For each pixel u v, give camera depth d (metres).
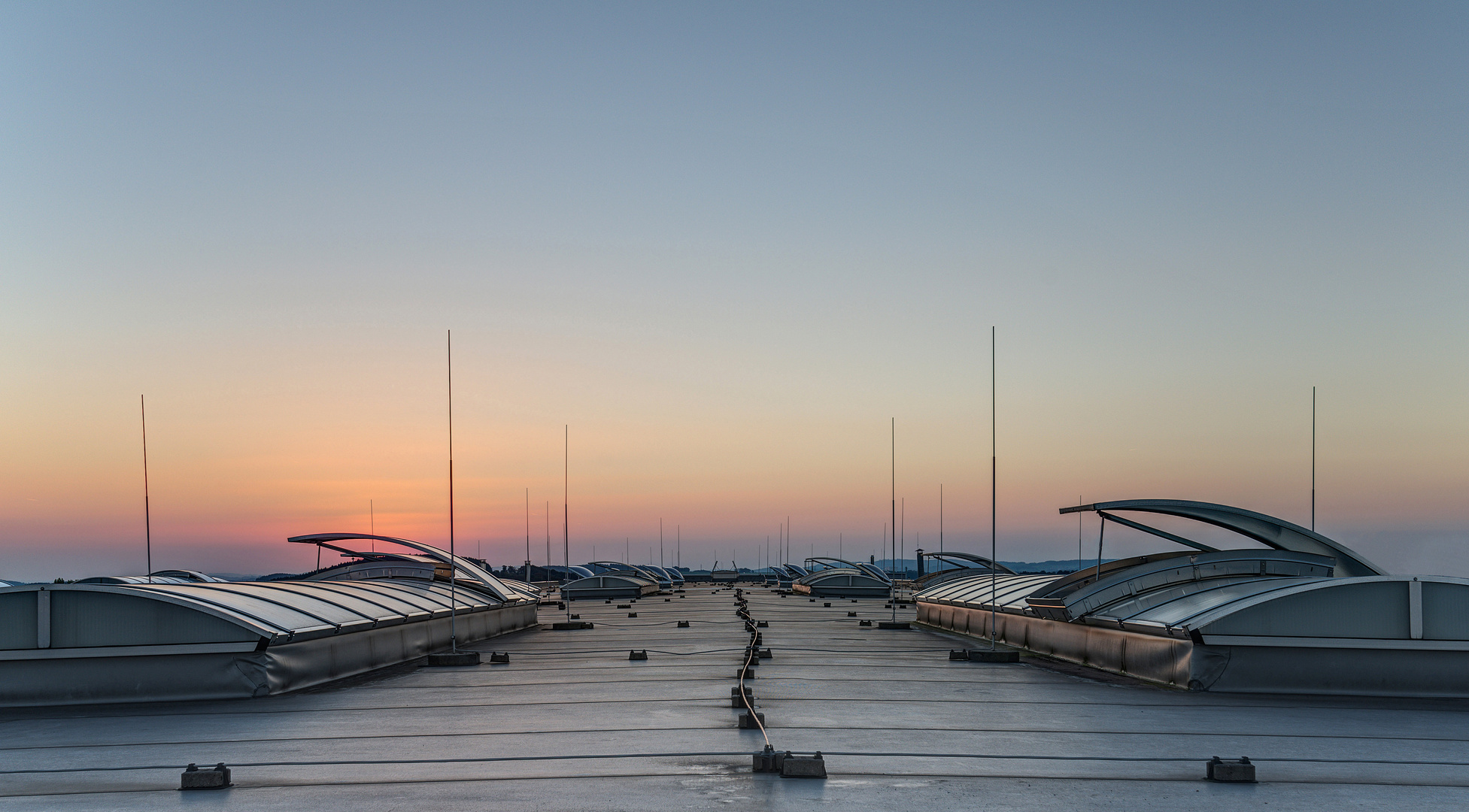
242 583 29.06
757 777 14.88
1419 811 13.20
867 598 82.44
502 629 43.69
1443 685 22.70
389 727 19.20
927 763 15.84
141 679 22.56
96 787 14.51
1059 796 13.83
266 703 22.34
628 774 15.07
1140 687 24.61
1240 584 25.86
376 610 30.05
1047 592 32.69
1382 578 22.97
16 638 22.30
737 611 60.97
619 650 34.81
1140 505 29.00
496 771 15.27
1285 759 16.31
